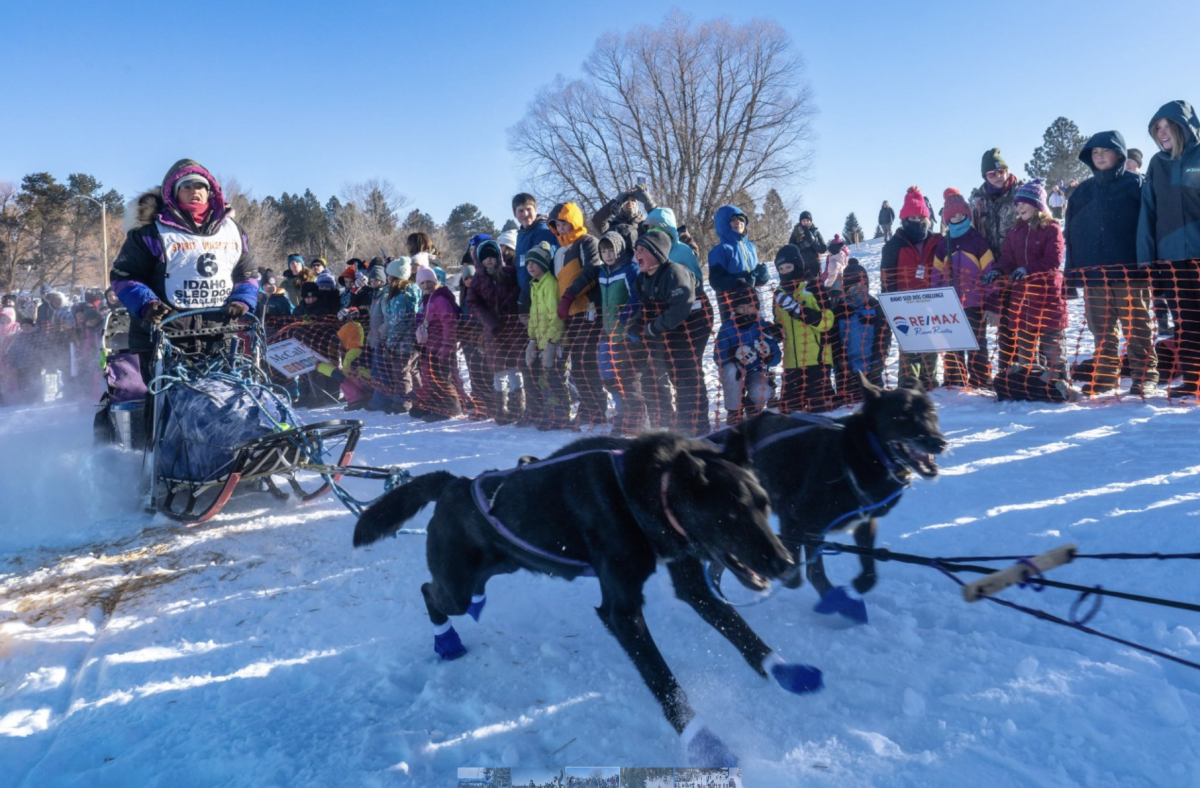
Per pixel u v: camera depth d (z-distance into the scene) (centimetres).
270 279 1188
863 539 379
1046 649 314
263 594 434
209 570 471
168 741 301
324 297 1142
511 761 279
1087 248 663
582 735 290
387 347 996
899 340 697
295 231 6359
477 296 853
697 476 272
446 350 916
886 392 348
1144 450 526
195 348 594
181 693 338
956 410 681
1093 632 269
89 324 1352
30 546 528
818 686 282
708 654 342
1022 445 568
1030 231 677
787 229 3319
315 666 357
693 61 3200
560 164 3350
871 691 298
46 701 344
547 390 789
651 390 708
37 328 1473
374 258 1123
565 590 421
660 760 274
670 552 290
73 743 304
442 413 934
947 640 330
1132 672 291
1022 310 678
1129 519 420
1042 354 674
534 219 802
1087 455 530
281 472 539
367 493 612
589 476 301
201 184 581
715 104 3256
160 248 574
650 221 721
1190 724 260
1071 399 662
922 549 422
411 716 311
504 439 768
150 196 580
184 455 546
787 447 372
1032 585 278
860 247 2592
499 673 338
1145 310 643
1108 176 648
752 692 310
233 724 309
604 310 705
